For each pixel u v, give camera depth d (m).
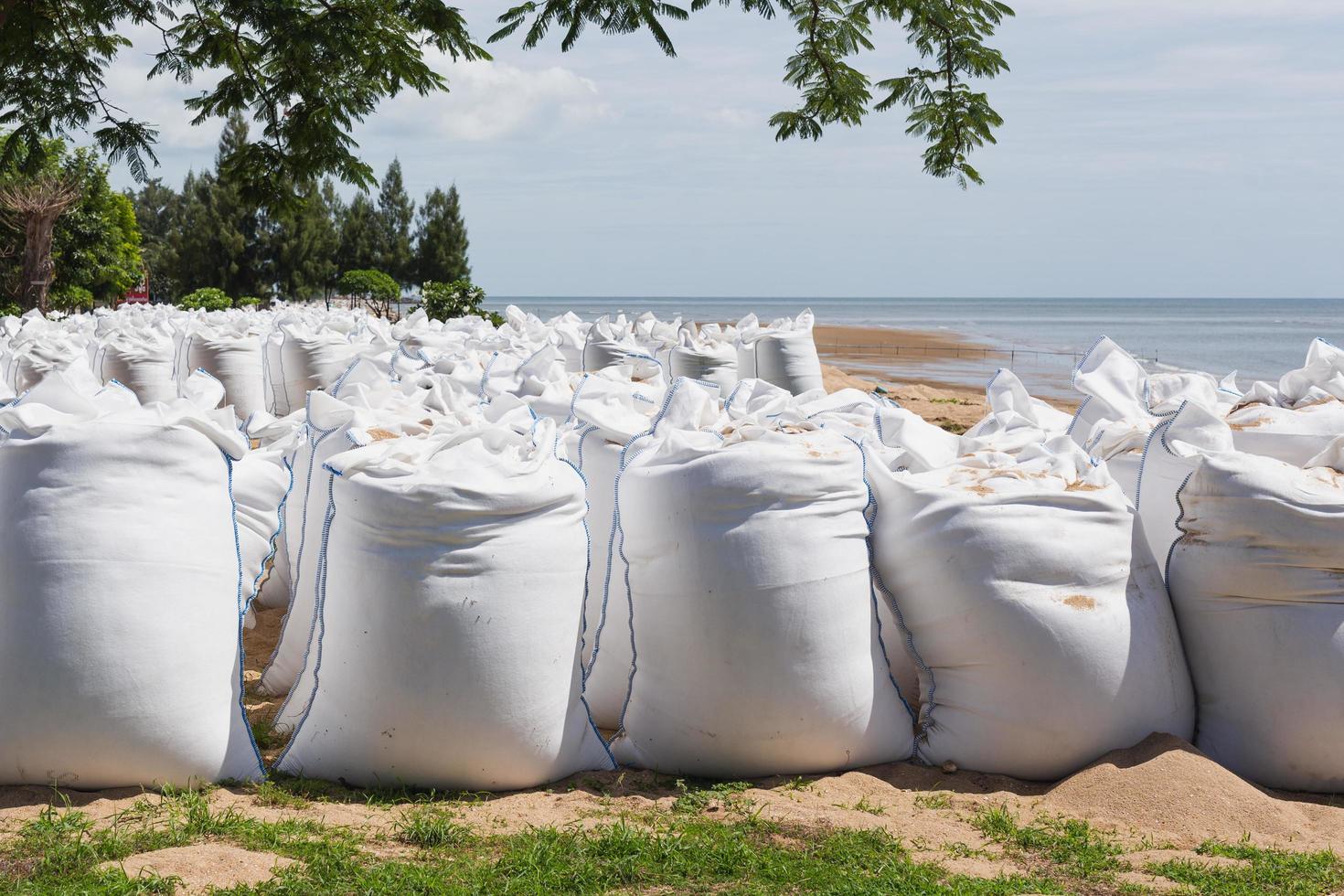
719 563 3.74
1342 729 3.78
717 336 11.59
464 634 3.53
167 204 89.62
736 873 3.08
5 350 10.16
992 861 3.22
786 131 11.15
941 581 3.91
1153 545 4.45
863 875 3.05
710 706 3.77
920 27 10.13
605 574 4.46
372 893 2.85
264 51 9.34
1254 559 3.88
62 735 3.39
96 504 3.49
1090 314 127.81
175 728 3.50
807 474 3.83
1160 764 3.70
